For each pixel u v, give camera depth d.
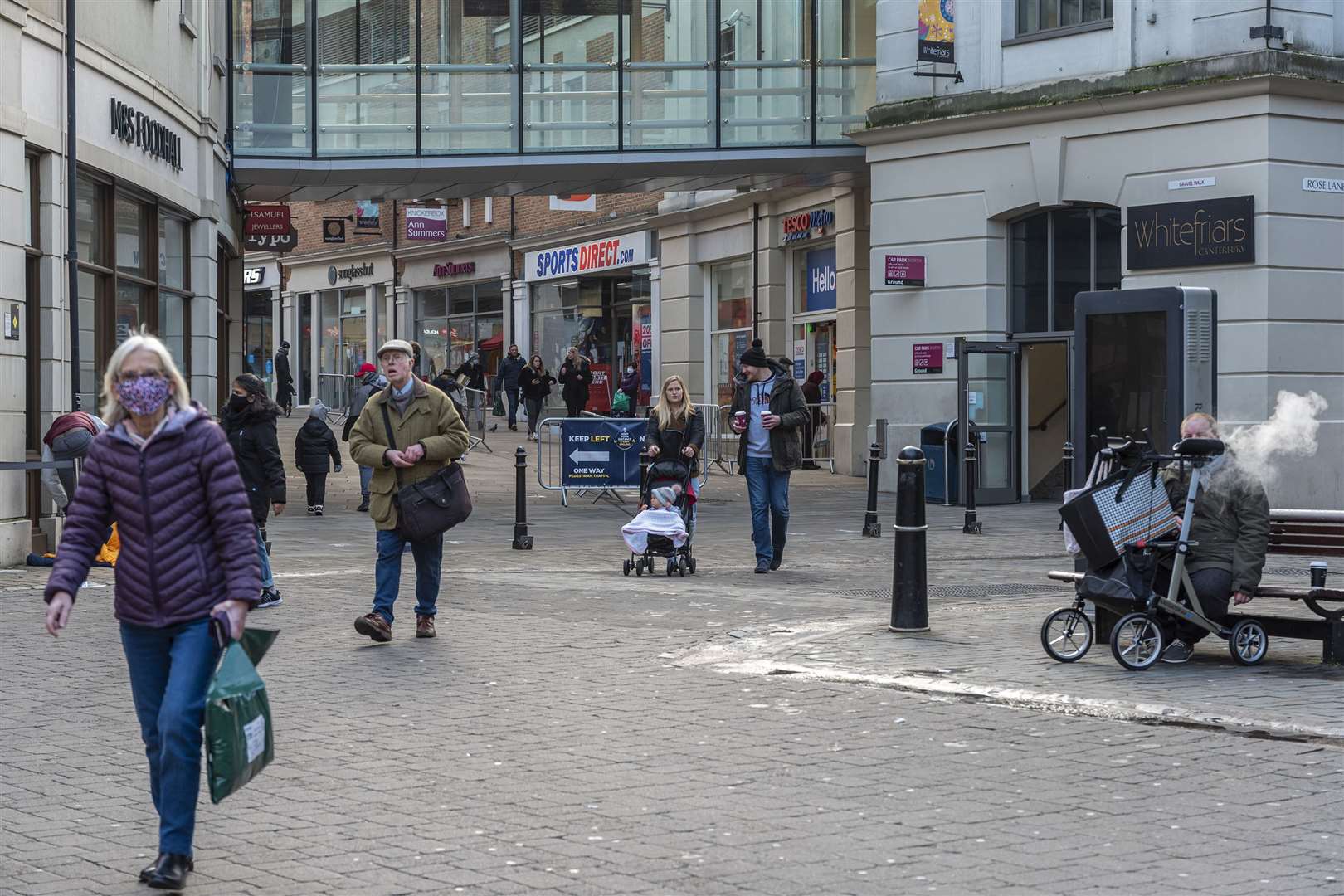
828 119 25.67
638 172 25.36
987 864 5.75
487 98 24.84
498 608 12.43
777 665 9.94
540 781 7.07
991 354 23.08
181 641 5.61
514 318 43.03
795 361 31.28
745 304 32.97
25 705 8.75
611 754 7.57
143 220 19.17
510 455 30.95
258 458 12.48
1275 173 20.34
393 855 5.91
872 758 7.46
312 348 54.72
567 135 25.03
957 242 23.59
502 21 24.83
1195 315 15.19
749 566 15.54
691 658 10.22
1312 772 7.10
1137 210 21.45
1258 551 9.59
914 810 6.54
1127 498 9.66
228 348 26.73
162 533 5.59
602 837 6.15
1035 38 22.70
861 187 27.97
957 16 23.58
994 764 7.32
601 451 22.77
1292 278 20.42
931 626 11.38
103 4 17.23
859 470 28.27
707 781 7.05
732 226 32.81
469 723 8.28
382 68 24.64
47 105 15.69
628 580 14.31
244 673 5.47
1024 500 23.62
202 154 21.39
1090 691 8.89
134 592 5.61
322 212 52.91
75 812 6.61
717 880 5.59
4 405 14.84
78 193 16.81
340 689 9.16
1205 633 9.91
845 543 17.67
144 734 5.75
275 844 6.08
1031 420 23.83
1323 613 9.80
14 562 14.96
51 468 14.29
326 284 53.31
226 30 24.11
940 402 23.83
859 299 28.28
